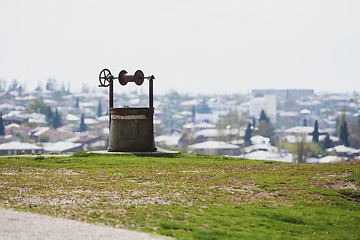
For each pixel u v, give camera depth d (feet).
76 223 55.16
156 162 117.19
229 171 105.19
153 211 65.26
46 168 108.27
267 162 123.75
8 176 93.61
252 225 63.67
